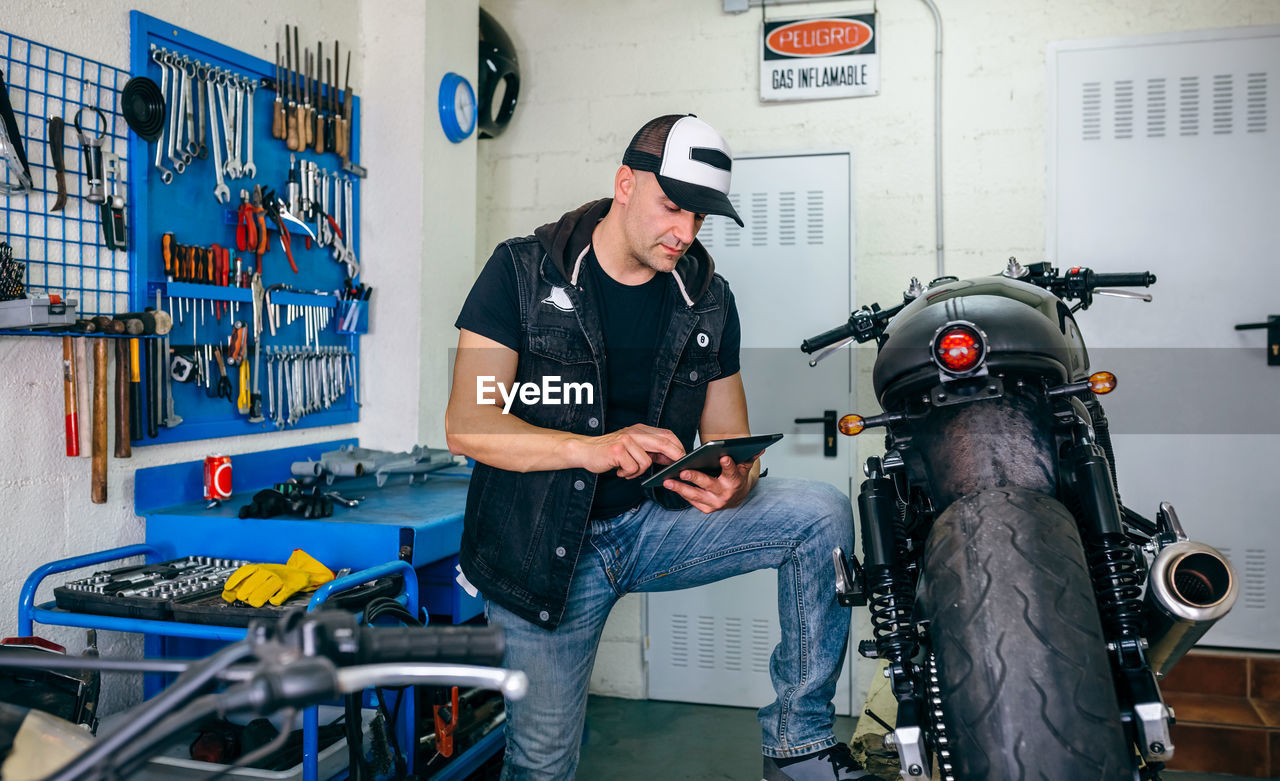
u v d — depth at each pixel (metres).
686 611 3.66
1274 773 2.77
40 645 1.82
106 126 2.35
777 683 1.81
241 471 2.76
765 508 1.80
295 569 2.09
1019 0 3.33
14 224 2.14
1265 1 3.15
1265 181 3.16
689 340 1.90
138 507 2.44
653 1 3.69
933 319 1.45
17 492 2.17
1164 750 1.12
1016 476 1.34
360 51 3.28
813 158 3.52
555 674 1.81
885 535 1.40
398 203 3.25
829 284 3.52
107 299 2.37
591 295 1.83
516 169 3.86
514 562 1.78
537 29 3.83
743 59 3.59
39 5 2.19
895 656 1.31
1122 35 3.25
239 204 2.77
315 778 1.85
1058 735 1.06
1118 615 1.22
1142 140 3.25
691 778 2.86
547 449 1.67
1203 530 3.24
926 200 3.42
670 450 1.58
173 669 0.85
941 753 1.18
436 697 2.33
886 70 3.45
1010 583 1.16
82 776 0.71
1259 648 3.18
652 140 1.69
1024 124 3.33
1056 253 3.31
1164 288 3.25
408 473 3.01
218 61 2.69
